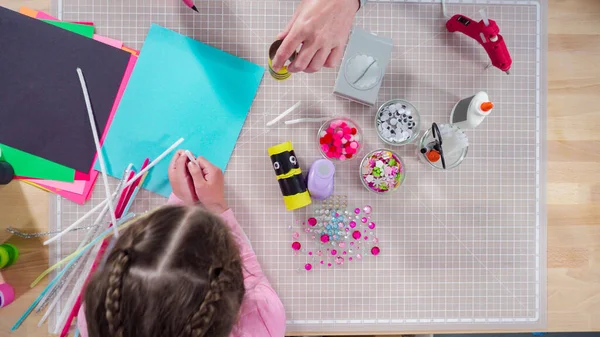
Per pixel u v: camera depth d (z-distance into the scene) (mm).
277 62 806
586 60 993
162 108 955
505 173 988
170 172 896
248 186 962
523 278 988
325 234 962
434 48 980
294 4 969
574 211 996
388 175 939
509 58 896
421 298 979
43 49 939
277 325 862
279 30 967
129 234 681
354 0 826
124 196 925
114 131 948
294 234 961
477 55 984
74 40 945
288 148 905
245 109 960
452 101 986
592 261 993
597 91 993
